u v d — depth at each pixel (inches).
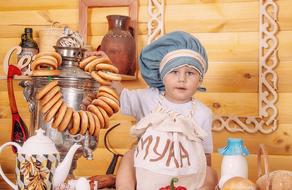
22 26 80.5
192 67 51.6
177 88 52.4
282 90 69.7
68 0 78.5
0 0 81.0
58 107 46.9
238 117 70.6
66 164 45.9
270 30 70.2
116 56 67.5
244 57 71.2
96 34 77.0
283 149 69.4
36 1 80.0
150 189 47.5
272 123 69.6
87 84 50.1
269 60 70.1
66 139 49.4
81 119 47.7
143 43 74.7
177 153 47.6
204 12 72.9
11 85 61.0
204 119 53.9
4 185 78.7
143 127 50.0
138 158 48.7
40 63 48.4
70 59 50.6
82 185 46.0
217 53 72.2
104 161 75.5
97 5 76.1
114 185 53.9
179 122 49.4
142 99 56.3
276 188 43.9
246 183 43.1
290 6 69.8
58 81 49.0
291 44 69.6
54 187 45.5
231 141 49.4
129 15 74.5
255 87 70.7
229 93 71.6
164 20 74.0
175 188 44.0
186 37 53.1
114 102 49.5
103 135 75.7
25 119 79.3
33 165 43.9
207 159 54.9
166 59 52.6
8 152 79.4
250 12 71.2
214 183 50.9
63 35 51.8
